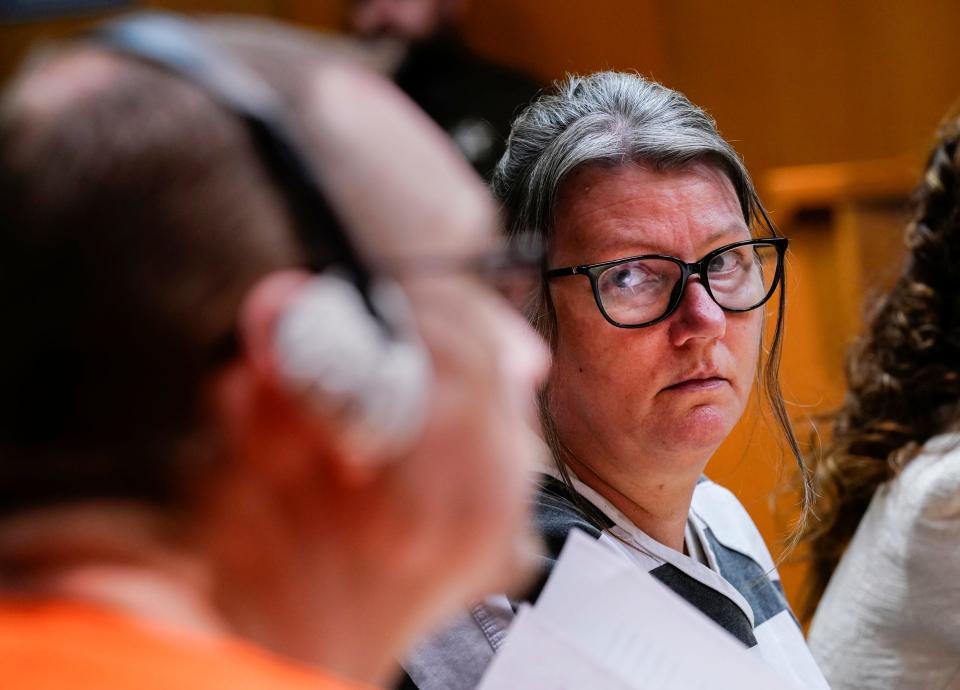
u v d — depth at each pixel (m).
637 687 2.88
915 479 4.86
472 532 1.63
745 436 4.90
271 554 1.53
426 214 1.58
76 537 1.46
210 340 1.45
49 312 1.43
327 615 1.58
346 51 1.70
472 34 9.92
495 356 1.64
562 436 3.90
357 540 1.56
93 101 1.49
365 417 1.49
